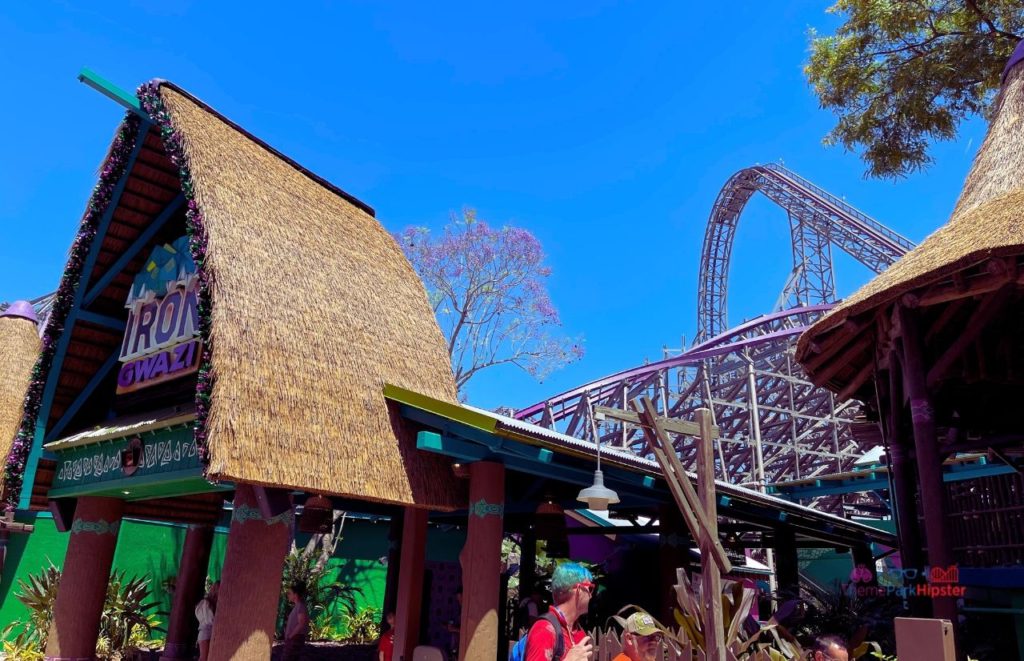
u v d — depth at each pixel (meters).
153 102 9.46
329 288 9.91
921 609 10.15
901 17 18.67
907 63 19.66
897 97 20.12
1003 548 10.40
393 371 9.77
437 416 8.70
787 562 15.01
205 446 7.12
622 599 16.66
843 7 19.83
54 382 10.76
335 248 10.88
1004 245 7.64
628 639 5.30
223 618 7.38
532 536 16.95
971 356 11.55
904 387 10.47
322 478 7.77
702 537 4.81
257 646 7.37
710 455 4.98
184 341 9.55
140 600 15.53
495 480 8.81
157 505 12.60
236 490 7.92
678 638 5.46
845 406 32.53
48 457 10.94
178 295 9.99
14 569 14.98
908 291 8.88
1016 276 7.71
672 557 12.27
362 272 11.10
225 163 9.65
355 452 8.34
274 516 7.52
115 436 9.56
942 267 8.28
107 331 11.25
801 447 31.52
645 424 4.96
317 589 19.61
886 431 11.36
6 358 17.09
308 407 8.16
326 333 9.15
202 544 13.43
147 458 9.18
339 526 20.94
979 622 11.20
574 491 12.33
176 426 8.80
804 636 11.26
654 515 15.20
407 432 9.21
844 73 20.25
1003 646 10.66
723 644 4.65
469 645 8.16
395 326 10.70
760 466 29.98
